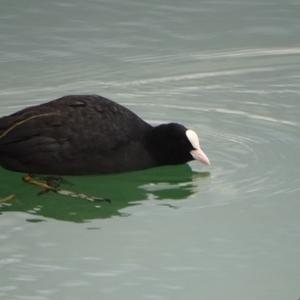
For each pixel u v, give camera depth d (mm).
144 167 14734
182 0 20141
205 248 12445
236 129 16281
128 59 18422
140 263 12086
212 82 17984
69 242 12703
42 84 17594
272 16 19578
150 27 19234
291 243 12531
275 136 15984
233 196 14016
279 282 11609
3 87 17484
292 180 14430
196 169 15094
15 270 11922
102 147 14305
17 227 13219
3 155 14320
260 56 18734
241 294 11359
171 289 11492
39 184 14281
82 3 19953
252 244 12523
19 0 19906
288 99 17453
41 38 18781
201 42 18969
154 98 17391
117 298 11289
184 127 14922
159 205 13883
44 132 14172
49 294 11367
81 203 14055
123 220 13391
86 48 18594
